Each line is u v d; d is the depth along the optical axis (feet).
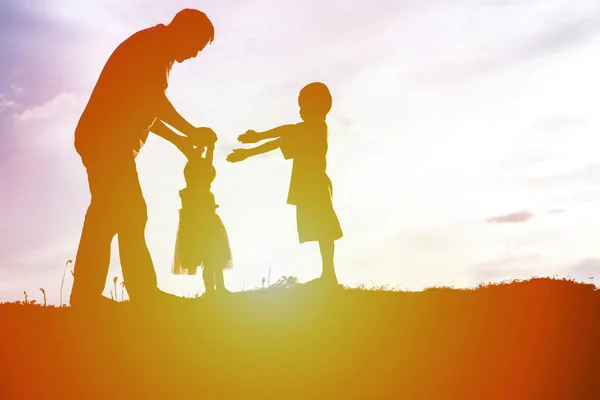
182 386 25.50
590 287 32.55
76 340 27.32
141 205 29.99
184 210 31.55
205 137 31.37
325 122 32.86
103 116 29.73
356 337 27.91
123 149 29.73
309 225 31.65
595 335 28.81
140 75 30.01
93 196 29.76
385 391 25.77
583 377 27.04
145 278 29.84
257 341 27.53
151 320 28.48
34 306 30.12
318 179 31.96
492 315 29.76
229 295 31.01
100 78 30.30
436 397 25.70
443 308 30.12
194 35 30.91
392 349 27.50
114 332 27.78
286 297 30.48
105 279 29.76
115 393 25.16
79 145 29.99
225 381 25.73
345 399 25.31
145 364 26.30
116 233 29.99
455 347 27.81
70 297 29.58
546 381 26.58
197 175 31.60
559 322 29.43
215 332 27.94
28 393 24.94
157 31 30.86
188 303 30.04
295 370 26.32
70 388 25.23
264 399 25.12
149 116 30.30
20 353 26.50
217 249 31.37
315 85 32.78
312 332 28.12
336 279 31.45
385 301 30.45
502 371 27.02
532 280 33.24
